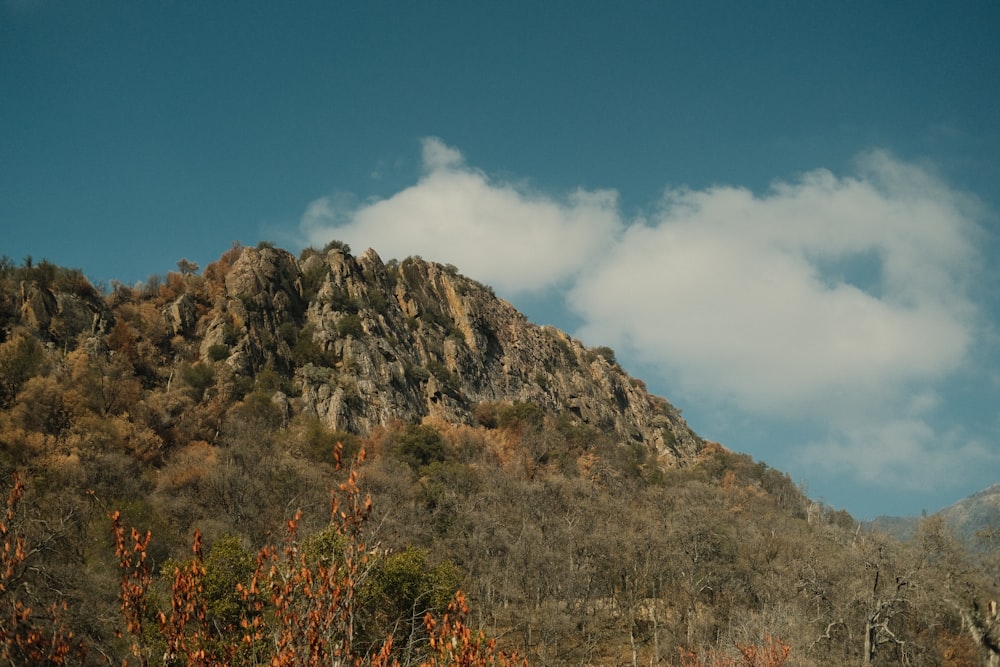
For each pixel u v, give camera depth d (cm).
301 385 11425
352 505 1499
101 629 2652
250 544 5916
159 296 12862
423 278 15900
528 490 8900
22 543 1620
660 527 7750
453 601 1548
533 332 17325
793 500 14038
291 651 1367
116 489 6919
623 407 17400
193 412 9856
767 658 4103
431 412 12431
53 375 9300
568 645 6012
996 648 1762
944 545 5406
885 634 5388
